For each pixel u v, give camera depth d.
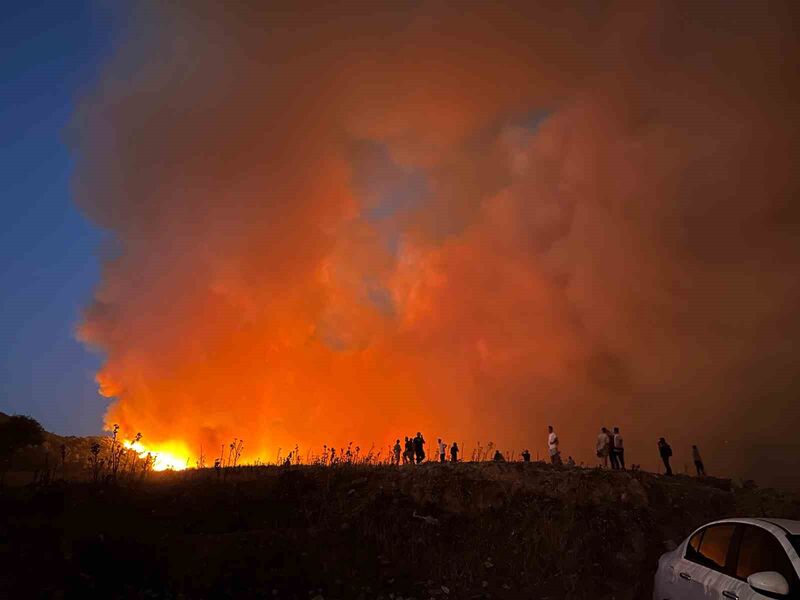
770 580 5.46
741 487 18.28
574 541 12.48
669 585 7.64
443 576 11.16
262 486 14.63
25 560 9.66
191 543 10.87
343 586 10.36
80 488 14.12
